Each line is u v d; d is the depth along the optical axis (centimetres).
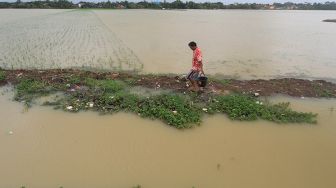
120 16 6284
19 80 1369
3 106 1127
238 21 5544
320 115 1122
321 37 3272
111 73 1505
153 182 741
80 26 3775
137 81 1384
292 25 4906
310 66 1869
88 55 1984
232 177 767
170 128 994
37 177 748
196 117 1042
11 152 843
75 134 945
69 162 807
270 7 15575
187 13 8575
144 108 1105
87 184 729
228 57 2062
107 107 1121
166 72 1603
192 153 861
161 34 3200
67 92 1252
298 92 1335
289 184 748
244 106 1121
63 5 10688
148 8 12256
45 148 866
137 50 2189
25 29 3328
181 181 748
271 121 1059
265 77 1600
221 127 1010
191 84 1298
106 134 949
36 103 1154
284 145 915
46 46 2273
